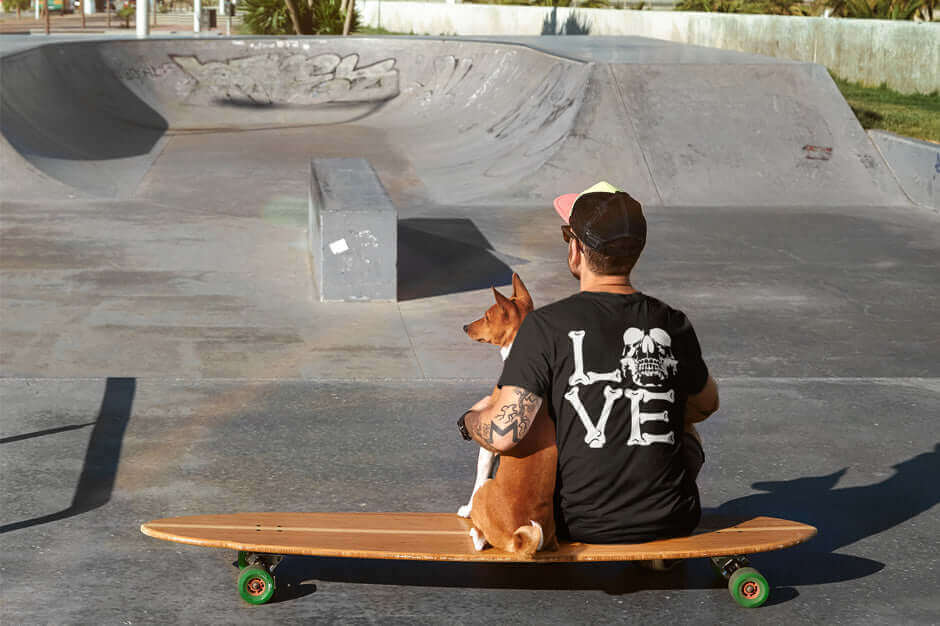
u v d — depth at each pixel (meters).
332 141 19.31
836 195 13.95
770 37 26.89
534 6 39.22
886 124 18.64
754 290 9.20
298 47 23.88
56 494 4.50
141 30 26.06
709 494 4.67
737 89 15.48
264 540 3.37
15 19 75.19
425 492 4.63
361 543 3.38
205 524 3.54
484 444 3.30
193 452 5.05
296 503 4.48
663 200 13.62
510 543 3.26
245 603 3.60
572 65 16.78
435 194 14.22
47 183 12.96
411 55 23.34
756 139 14.71
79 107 19.14
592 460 3.31
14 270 9.14
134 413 5.59
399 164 16.81
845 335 7.80
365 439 5.29
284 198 13.69
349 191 9.08
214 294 8.61
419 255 10.41
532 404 3.25
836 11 28.73
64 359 6.74
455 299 8.73
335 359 6.89
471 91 21.16
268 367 6.67
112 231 10.96
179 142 18.78
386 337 7.49
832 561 4.04
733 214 12.96
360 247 8.41
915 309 8.63
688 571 3.90
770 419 5.70
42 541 4.05
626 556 3.30
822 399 6.07
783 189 13.99
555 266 10.12
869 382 6.45
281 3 33.25
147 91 22.02
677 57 17.53
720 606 3.65
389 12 48.22
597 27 34.25
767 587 3.59
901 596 3.76
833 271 10.01
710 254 10.69
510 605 3.63
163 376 6.42
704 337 7.68
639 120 14.84
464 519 3.72
